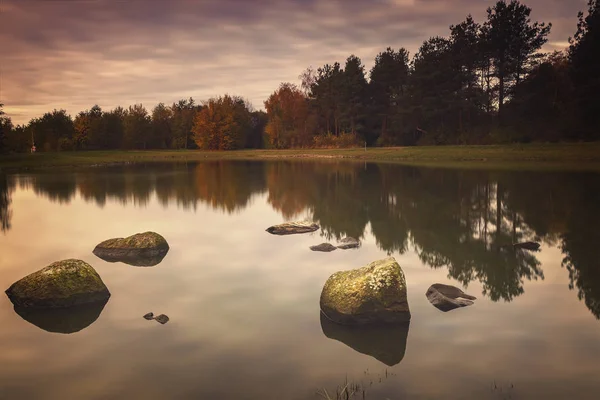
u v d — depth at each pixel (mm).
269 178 49812
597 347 9227
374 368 8547
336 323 10633
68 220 24906
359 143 106500
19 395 7742
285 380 8141
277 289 12992
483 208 27281
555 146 64438
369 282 10844
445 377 8195
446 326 10375
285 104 123188
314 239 19453
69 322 10773
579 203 27703
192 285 13375
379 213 26422
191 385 7996
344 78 107375
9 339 9891
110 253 16875
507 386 7859
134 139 138500
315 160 85562
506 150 67375
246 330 10234
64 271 12125
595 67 66875
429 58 90812
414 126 96250
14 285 12367
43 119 145375
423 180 43500
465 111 88875
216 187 41469
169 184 44750
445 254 16906
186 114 143250
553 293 12531
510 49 83500
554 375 8195
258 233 20812
